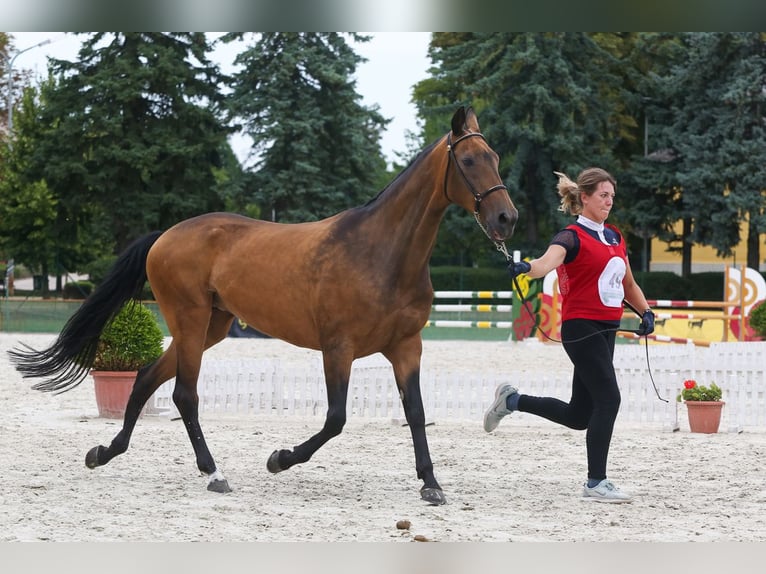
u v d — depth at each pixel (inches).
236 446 430.0
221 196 1857.8
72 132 1860.2
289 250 329.7
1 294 2025.1
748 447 441.4
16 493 318.0
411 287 313.0
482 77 1920.5
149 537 258.8
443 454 414.9
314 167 1822.1
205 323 351.9
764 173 1760.6
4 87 2389.3
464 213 1937.7
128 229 1883.6
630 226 1972.2
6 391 629.9
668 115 1958.7
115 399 513.7
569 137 1849.2
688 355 617.6
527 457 409.1
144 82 1847.9
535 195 1927.9
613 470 380.2
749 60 1775.3
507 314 1697.8
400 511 297.1
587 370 313.0
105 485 335.6
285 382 547.8
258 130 1871.3
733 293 1000.2
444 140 309.1
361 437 463.2
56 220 1959.9
